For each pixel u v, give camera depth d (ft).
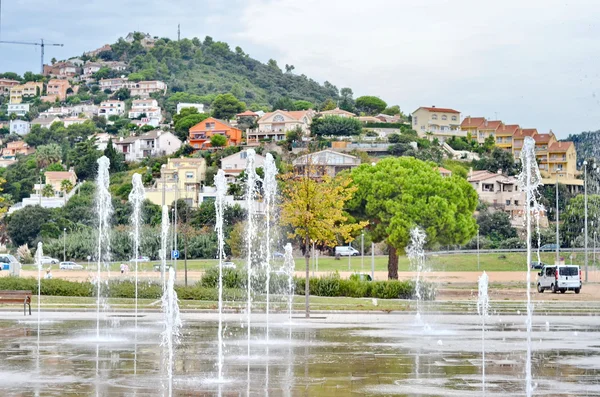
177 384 64.18
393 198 247.70
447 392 61.31
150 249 346.95
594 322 130.31
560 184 526.16
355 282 185.37
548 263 326.85
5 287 165.78
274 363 76.95
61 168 648.79
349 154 564.30
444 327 118.73
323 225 139.74
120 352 84.53
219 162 582.76
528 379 68.03
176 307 118.83
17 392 60.03
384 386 63.72
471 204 266.57
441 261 330.34
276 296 175.42
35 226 427.33
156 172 581.53
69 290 166.91
